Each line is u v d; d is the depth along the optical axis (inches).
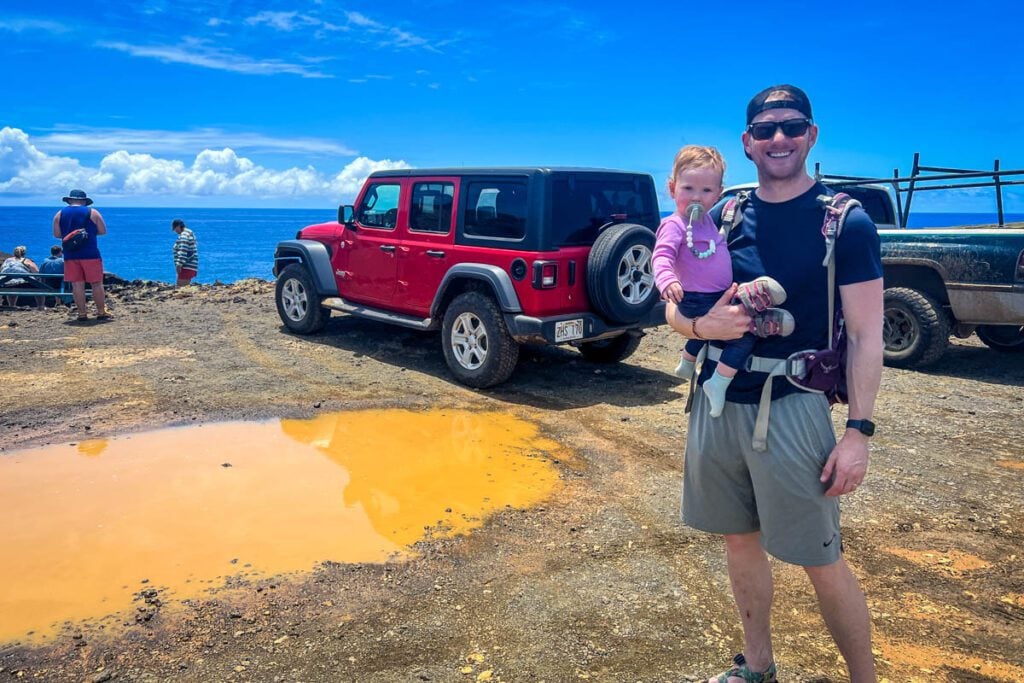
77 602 130.6
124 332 376.5
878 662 115.2
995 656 117.4
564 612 128.5
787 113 88.5
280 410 248.5
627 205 286.0
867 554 151.5
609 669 112.3
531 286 255.6
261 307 455.8
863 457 87.9
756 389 92.3
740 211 96.3
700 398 99.0
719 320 90.9
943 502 177.3
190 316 423.2
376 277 320.2
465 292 284.4
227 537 156.1
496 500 177.9
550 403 263.1
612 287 258.1
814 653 117.0
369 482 188.4
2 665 112.7
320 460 203.8
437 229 293.0
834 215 87.5
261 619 125.6
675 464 203.9
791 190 92.7
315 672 110.9
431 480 190.5
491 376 271.1
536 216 254.7
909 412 249.6
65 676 110.2
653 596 134.1
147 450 209.3
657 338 379.6
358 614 127.5
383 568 143.8
